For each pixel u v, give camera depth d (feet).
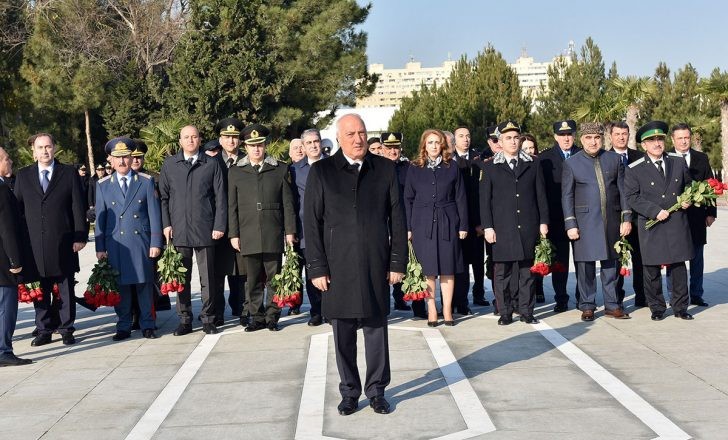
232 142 30.25
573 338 26.21
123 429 18.51
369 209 18.93
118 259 28.40
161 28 135.23
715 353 23.65
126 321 29.14
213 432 18.01
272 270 29.14
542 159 31.96
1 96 128.98
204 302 29.22
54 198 28.12
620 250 28.63
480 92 154.81
